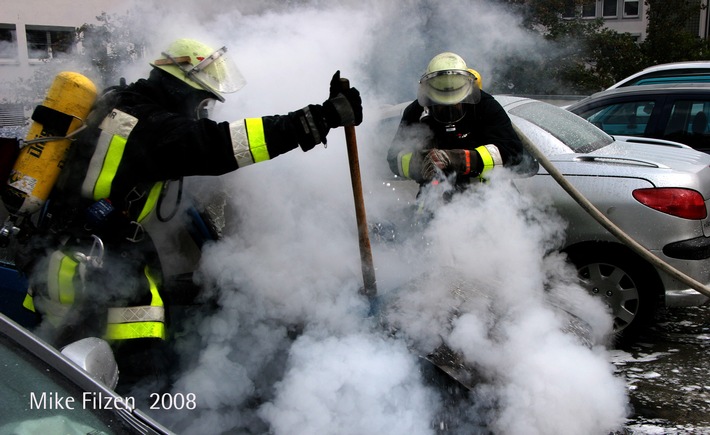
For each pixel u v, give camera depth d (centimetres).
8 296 297
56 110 238
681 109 612
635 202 407
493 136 324
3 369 181
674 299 408
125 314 251
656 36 1214
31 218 267
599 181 418
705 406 349
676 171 413
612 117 645
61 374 182
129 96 249
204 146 233
